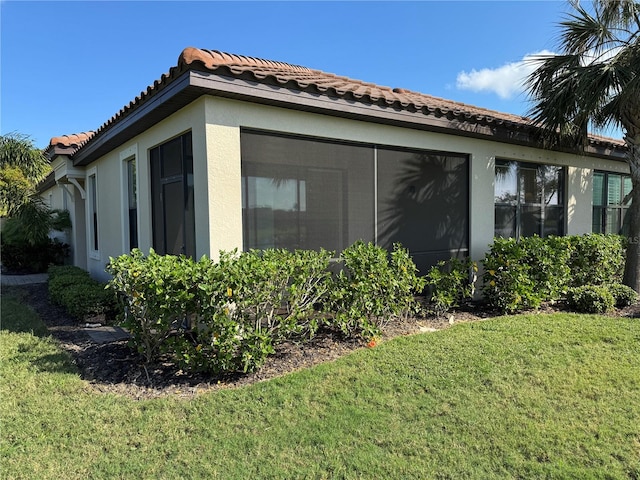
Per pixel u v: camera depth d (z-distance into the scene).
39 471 2.63
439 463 2.67
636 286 7.51
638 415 3.25
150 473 2.60
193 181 5.18
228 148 4.84
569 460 2.70
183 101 4.93
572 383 3.80
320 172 5.73
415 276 6.20
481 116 6.84
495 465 2.65
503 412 3.29
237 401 3.52
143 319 4.22
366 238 6.20
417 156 6.82
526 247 6.86
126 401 3.58
